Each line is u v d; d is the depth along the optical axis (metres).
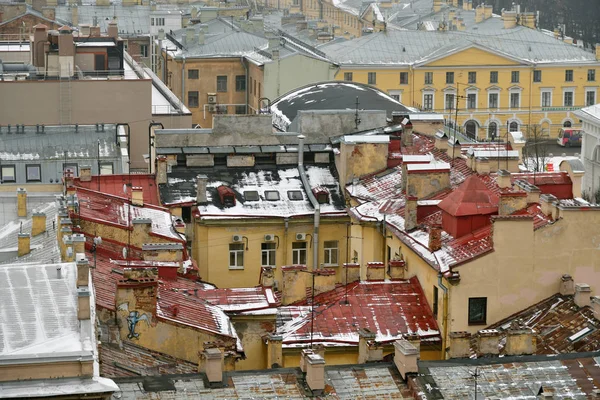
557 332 95.69
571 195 112.25
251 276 128.62
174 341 86.75
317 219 128.25
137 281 85.44
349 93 171.50
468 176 116.50
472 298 99.12
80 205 116.94
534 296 100.12
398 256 111.81
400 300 103.00
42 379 68.00
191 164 134.12
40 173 159.50
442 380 79.62
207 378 77.62
